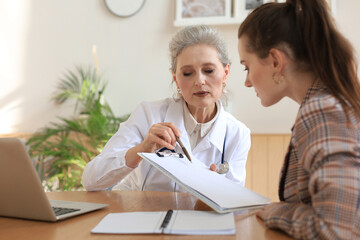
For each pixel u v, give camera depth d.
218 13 3.11
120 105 3.30
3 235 0.87
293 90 1.00
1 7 3.50
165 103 1.84
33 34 3.46
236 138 1.81
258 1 3.05
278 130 3.01
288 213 0.87
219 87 1.63
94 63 3.36
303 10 0.96
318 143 0.79
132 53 3.29
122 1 3.30
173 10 3.23
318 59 0.92
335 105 0.83
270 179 2.96
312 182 0.78
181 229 0.85
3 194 0.99
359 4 2.87
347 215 0.73
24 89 3.45
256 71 1.03
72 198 1.33
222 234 0.85
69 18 3.40
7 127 3.45
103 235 0.85
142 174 1.76
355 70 0.94
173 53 1.67
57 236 0.86
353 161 0.75
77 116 3.35
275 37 0.97
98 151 3.07
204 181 1.13
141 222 0.92
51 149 3.23
